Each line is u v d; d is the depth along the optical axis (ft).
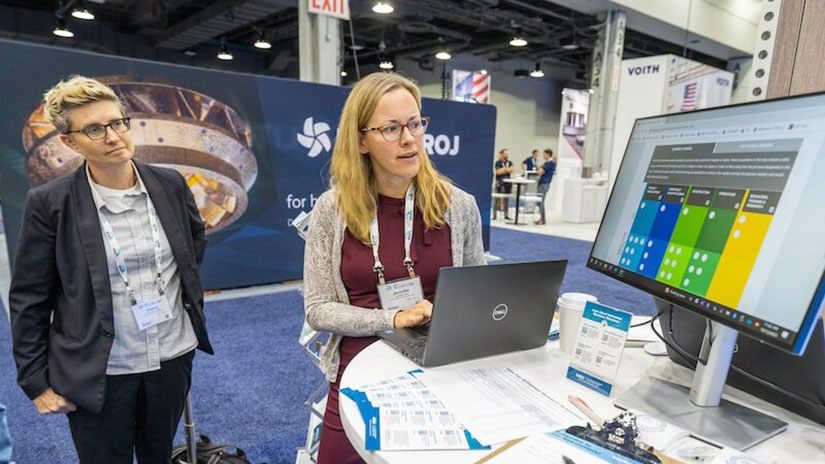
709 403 2.54
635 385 2.79
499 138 39.06
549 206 35.65
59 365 3.83
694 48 31.60
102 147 3.78
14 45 9.18
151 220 4.23
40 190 3.80
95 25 28.63
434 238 3.89
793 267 1.90
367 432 2.27
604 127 26.20
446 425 2.35
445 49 31.65
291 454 6.04
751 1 31.09
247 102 12.04
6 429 3.23
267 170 12.57
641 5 24.41
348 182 3.64
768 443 2.28
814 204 1.90
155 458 4.50
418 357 3.05
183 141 11.28
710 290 2.24
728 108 2.43
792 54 3.85
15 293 3.79
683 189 2.57
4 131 9.27
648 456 2.10
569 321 3.30
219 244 12.14
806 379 2.41
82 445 4.06
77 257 3.82
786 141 2.09
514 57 36.27
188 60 33.04
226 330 10.17
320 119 13.19
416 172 3.58
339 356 3.77
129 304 4.06
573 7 23.91
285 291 13.04
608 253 3.00
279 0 22.45
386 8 20.29
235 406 7.14
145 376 4.14
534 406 2.58
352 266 3.70
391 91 3.48
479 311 2.99
